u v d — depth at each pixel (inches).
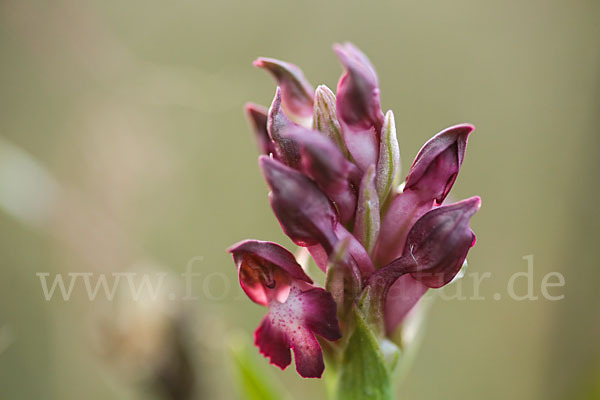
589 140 12.0
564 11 12.4
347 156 7.0
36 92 11.6
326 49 12.4
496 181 12.7
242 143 12.8
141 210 12.0
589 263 11.7
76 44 11.5
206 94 12.4
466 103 12.6
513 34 12.5
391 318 7.2
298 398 11.6
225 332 9.4
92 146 11.8
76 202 11.4
